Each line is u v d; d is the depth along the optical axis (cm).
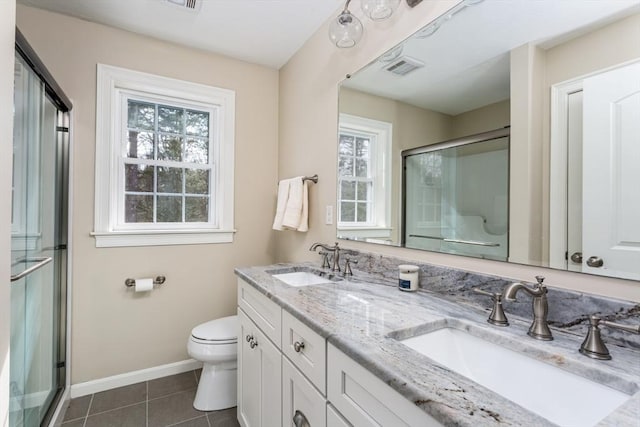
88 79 188
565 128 85
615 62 76
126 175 206
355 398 71
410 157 134
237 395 170
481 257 105
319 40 196
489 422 46
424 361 64
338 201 176
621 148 75
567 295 80
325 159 188
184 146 226
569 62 85
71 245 182
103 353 193
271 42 214
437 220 122
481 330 83
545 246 88
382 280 141
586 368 63
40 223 151
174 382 203
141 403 179
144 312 205
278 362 112
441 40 119
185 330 218
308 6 177
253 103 244
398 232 139
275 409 114
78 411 171
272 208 250
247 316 148
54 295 171
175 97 219
